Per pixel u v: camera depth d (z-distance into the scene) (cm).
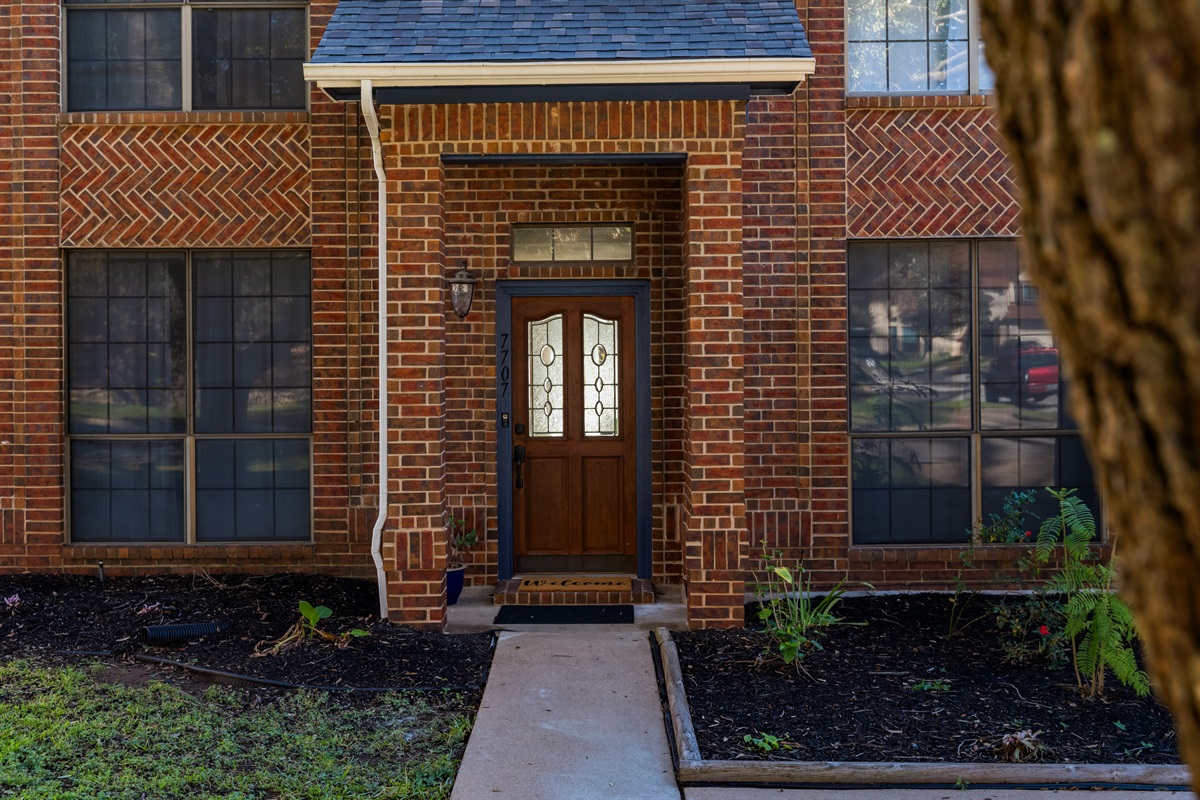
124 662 603
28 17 805
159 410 819
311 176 801
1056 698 545
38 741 478
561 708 539
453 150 666
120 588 757
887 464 802
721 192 666
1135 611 124
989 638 653
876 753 473
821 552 784
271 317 819
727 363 670
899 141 787
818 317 788
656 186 802
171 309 819
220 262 818
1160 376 107
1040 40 118
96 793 424
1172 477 109
